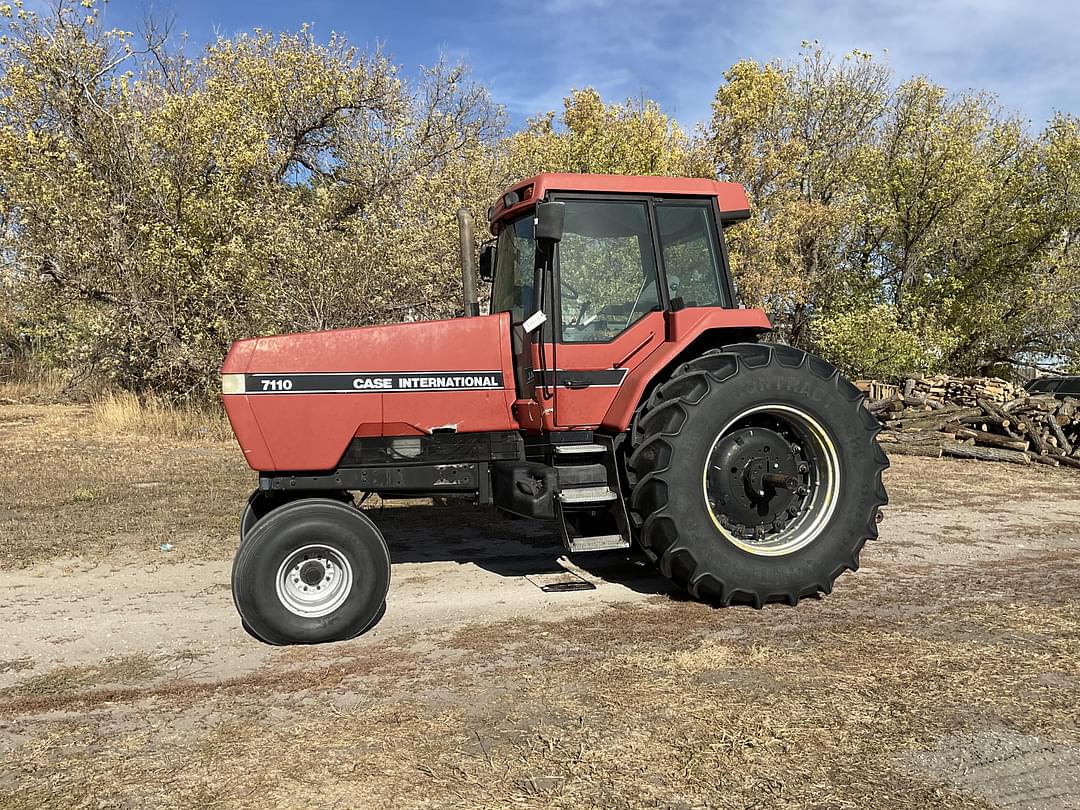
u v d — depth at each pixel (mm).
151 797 2725
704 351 5230
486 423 4918
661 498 4527
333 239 13102
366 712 3373
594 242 5027
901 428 13078
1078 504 8250
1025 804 2629
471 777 2807
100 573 5746
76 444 11898
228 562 6020
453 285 13617
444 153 17547
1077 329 19297
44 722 3363
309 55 17016
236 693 3635
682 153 19125
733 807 2615
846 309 21469
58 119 14273
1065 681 3596
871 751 2969
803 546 4785
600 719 3252
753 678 3650
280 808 2635
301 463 4625
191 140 13867
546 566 5855
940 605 4773
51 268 13844
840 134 22312
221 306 13195
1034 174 20734
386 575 4398
